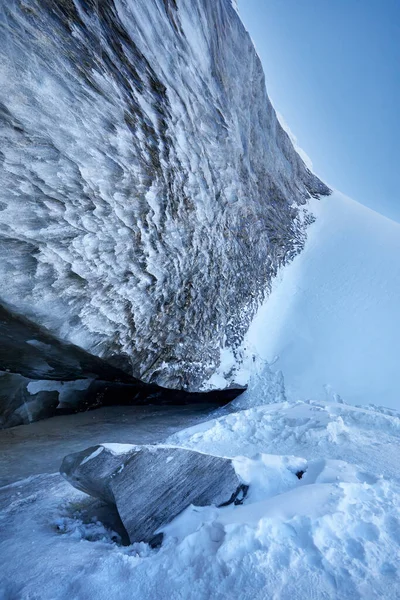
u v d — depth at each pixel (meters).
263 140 13.41
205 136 8.56
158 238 6.86
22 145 4.05
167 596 1.68
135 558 2.02
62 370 7.25
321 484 2.45
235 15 10.43
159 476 2.71
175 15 6.83
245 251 11.36
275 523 1.96
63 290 5.13
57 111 4.33
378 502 2.25
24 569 2.14
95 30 4.68
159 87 6.43
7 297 4.55
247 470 2.86
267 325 11.89
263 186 13.23
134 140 5.79
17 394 7.59
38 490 4.00
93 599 1.76
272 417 5.25
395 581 1.61
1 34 3.57
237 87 10.80
